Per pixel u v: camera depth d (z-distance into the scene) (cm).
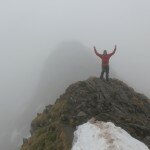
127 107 2144
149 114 2223
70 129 1788
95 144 1541
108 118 1891
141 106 2256
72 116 1908
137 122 1961
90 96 2108
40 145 1816
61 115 1962
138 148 1579
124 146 1516
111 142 1521
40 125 2202
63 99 2244
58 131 1798
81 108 1980
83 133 1680
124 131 1727
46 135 1858
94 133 1631
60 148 1647
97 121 1762
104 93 2164
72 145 1611
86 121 1852
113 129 1656
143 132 1861
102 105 2036
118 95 2220
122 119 1941
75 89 2256
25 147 1980
